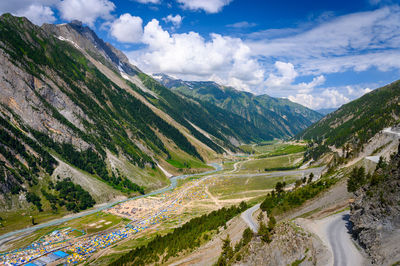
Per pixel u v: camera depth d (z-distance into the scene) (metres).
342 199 65.62
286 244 47.62
